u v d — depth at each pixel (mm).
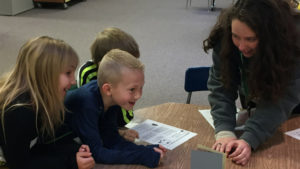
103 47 1684
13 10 6105
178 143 1354
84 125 1244
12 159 1182
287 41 1221
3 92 1178
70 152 1305
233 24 1228
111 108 1364
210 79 1600
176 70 3961
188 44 4859
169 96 3379
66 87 1213
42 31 5191
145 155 1206
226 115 1466
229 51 1405
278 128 1486
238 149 1255
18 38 4801
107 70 1229
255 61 1270
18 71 1196
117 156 1215
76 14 6395
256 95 1369
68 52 1195
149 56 4371
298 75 1343
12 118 1128
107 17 6266
